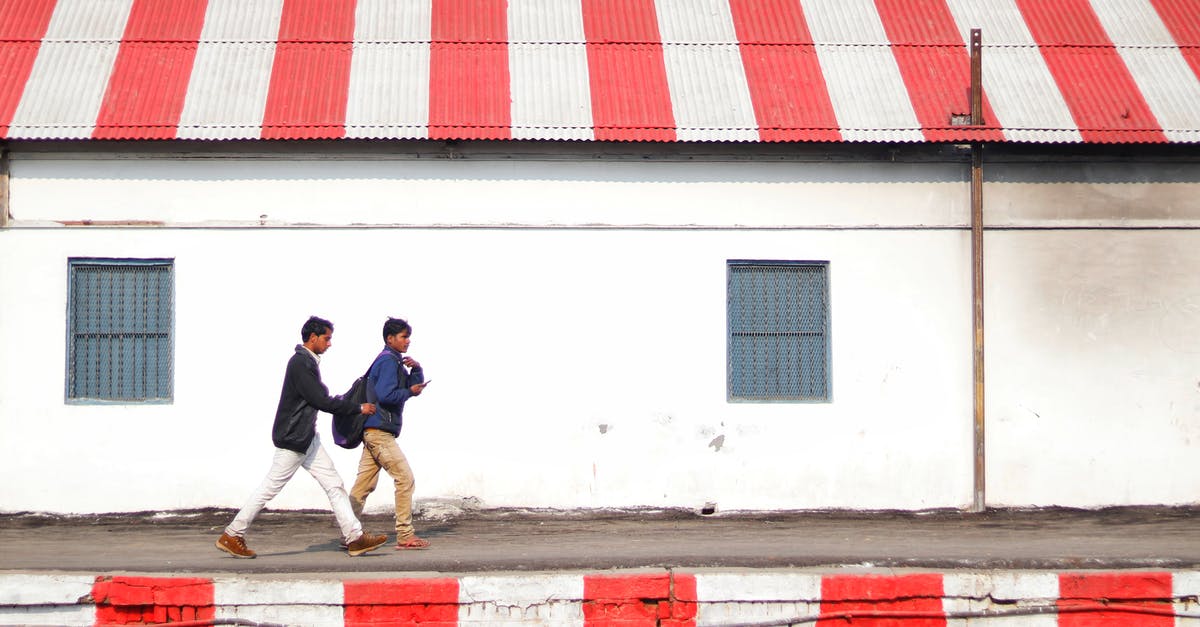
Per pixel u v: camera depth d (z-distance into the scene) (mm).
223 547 9492
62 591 8438
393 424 10016
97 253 11836
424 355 12031
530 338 12117
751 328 12359
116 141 11750
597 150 12180
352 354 11969
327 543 10422
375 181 12055
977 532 11148
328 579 8531
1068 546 10125
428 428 12023
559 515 12062
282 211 11984
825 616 8570
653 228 12227
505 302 12117
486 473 12055
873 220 12375
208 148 11922
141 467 11828
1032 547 10055
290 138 11586
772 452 12250
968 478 12359
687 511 12164
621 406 12164
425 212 12078
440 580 8492
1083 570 9023
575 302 12164
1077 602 8695
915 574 8680
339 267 12016
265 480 9508
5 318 11766
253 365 11922
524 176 12164
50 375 11789
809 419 12281
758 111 12172
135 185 11891
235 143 11883
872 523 11812
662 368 12203
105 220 11852
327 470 9648
